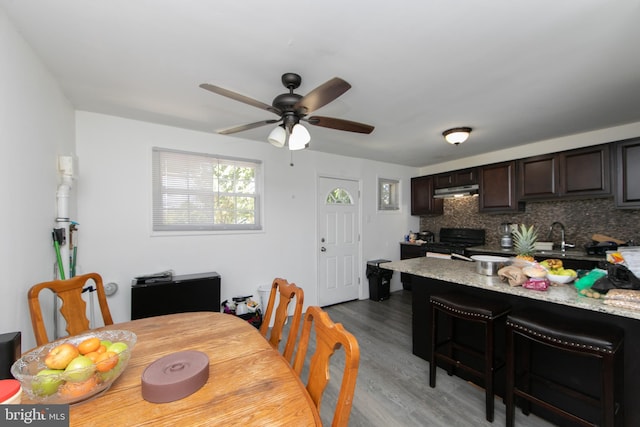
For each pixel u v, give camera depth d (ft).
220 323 5.02
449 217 16.12
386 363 7.88
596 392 5.00
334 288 13.53
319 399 2.83
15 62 4.47
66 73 5.98
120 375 3.26
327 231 13.35
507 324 5.24
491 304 6.00
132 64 5.65
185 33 4.70
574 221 11.18
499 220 13.76
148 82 6.40
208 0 3.95
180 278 8.96
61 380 2.59
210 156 10.16
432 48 5.17
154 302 8.32
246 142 10.94
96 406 2.69
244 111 8.11
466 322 7.09
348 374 2.50
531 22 4.47
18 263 4.54
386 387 6.73
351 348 2.52
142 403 2.75
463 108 8.03
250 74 6.04
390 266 8.18
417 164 16.40
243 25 4.50
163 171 9.36
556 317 5.24
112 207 8.45
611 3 4.05
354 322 11.12
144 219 8.93
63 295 4.94
